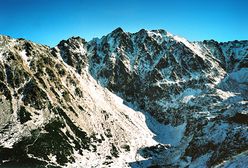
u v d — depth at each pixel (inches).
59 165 6161.4
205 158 5369.1
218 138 5536.4
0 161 5831.7
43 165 5999.0
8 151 6063.0
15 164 5841.5
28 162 5964.6
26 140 6417.3
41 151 6309.1
